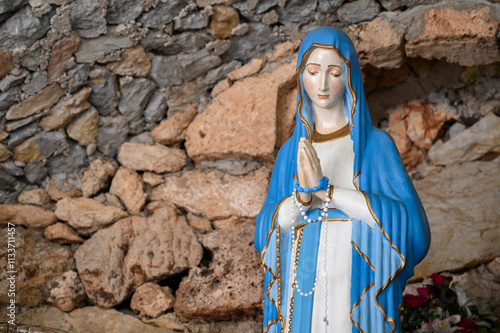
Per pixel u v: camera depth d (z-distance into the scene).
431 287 3.61
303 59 3.00
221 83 4.21
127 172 4.21
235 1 3.89
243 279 3.88
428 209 4.21
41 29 3.64
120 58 3.95
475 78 4.33
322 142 3.04
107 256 3.99
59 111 4.00
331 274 2.81
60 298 3.93
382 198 2.83
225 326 3.90
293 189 3.04
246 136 4.09
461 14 3.81
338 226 2.87
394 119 4.43
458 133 4.38
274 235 2.97
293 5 3.91
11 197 4.14
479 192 4.19
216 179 4.14
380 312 2.74
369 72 4.26
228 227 4.06
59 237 4.07
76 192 4.18
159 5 3.79
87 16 3.69
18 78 3.77
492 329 3.62
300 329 2.78
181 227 4.07
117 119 4.20
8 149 4.00
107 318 3.91
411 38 3.90
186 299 3.87
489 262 4.06
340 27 4.02
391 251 2.80
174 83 4.16
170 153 4.24
